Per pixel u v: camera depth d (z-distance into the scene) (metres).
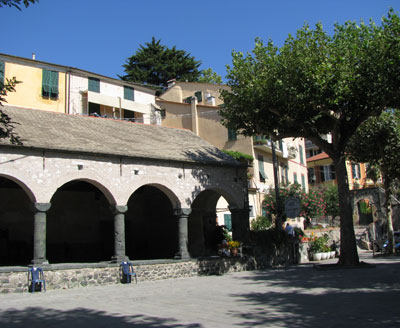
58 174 16.28
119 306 10.67
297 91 18.16
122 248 17.52
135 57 53.25
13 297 13.12
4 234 20.97
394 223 42.97
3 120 7.58
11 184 21.31
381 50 17.44
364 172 54.47
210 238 24.86
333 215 42.81
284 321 8.13
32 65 29.33
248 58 20.58
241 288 13.87
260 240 22.59
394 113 26.92
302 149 44.91
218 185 21.39
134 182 18.38
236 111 21.12
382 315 8.34
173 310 9.80
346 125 20.08
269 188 33.44
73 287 15.53
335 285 13.33
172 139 23.55
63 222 23.22
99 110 32.81
